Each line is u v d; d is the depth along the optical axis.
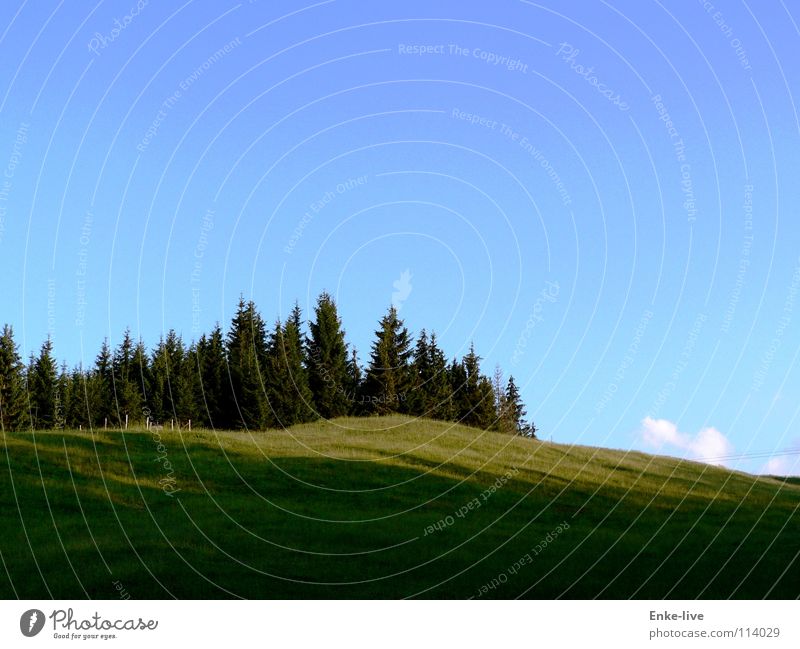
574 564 28.66
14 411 78.25
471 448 51.34
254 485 40.56
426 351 80.06
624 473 47.91
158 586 24.53
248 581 25.38
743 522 37.78
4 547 28.58
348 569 27.30
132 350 81.69
